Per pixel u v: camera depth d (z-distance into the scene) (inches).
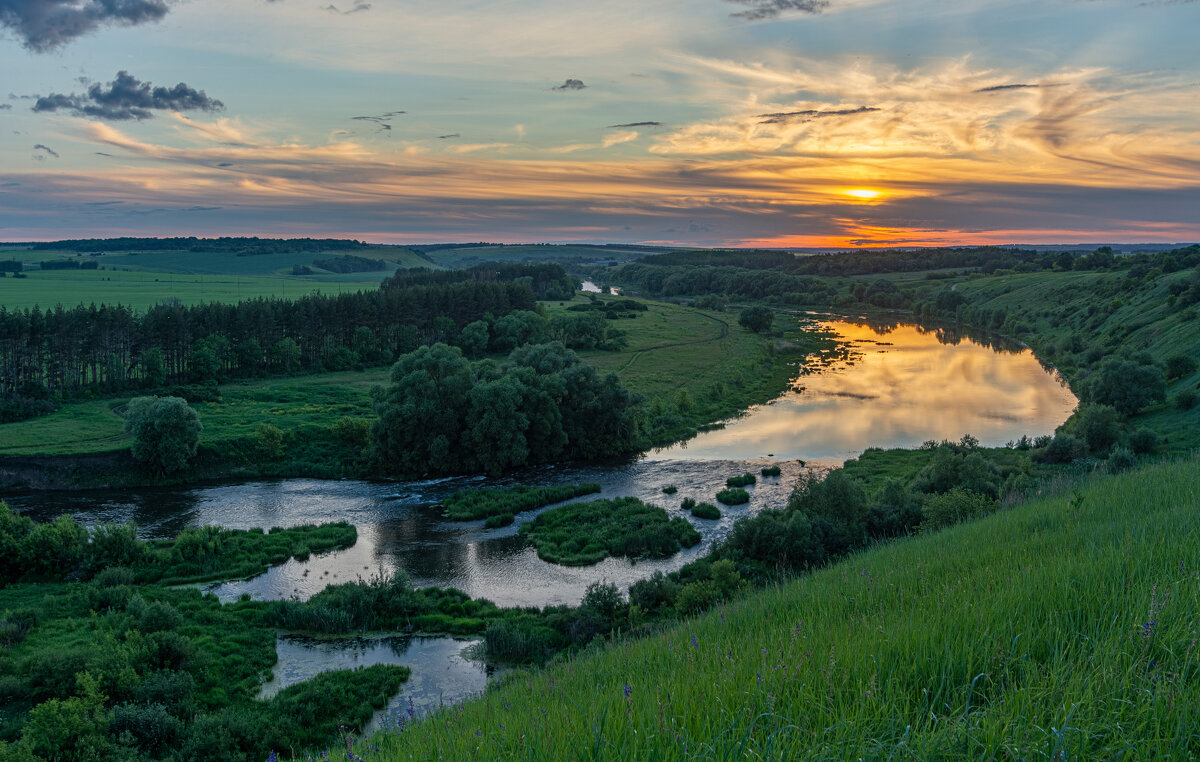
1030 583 441.4
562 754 296.4
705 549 2146.9
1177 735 243.8
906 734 257.4
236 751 1165.7
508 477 3016.7
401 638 1640.0
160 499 2753.4
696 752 274.5
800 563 1744.6
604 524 2329.0
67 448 2992.1
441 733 415.8
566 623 1601.9
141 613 1608.0
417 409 3031.5
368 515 2549.2
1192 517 609.9
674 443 3479.3
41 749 1059.9
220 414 3580.2
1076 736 249.8
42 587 1852.9
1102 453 2709.2
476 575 1999.3
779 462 3068.4
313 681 1413.6
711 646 494.6
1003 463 2709.2
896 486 2100.1
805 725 292.7
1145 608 357.4
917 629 381.7
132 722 1143.0
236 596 1883.6
